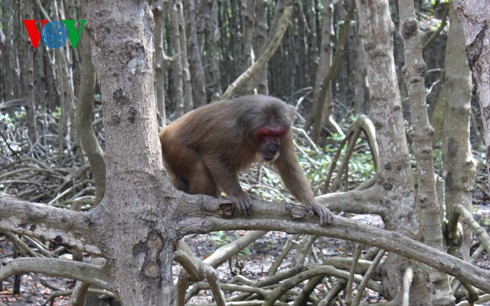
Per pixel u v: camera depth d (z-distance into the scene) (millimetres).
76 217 4309
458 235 7461
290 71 33562
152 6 10852
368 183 8164
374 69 6691
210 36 27125
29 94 16641
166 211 4336
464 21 3447
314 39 29000
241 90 16594
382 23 6609
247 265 10789
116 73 4238
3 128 18172
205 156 5883
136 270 4254
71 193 13148
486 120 3363
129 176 4258
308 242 8156
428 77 26719
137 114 4262
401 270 6859
